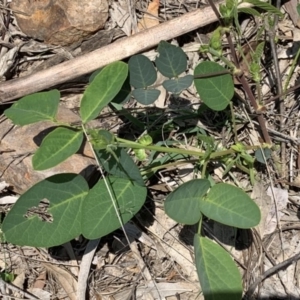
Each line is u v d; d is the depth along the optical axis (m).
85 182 0.32
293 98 0.41
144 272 0.37
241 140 0.40
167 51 0.34
